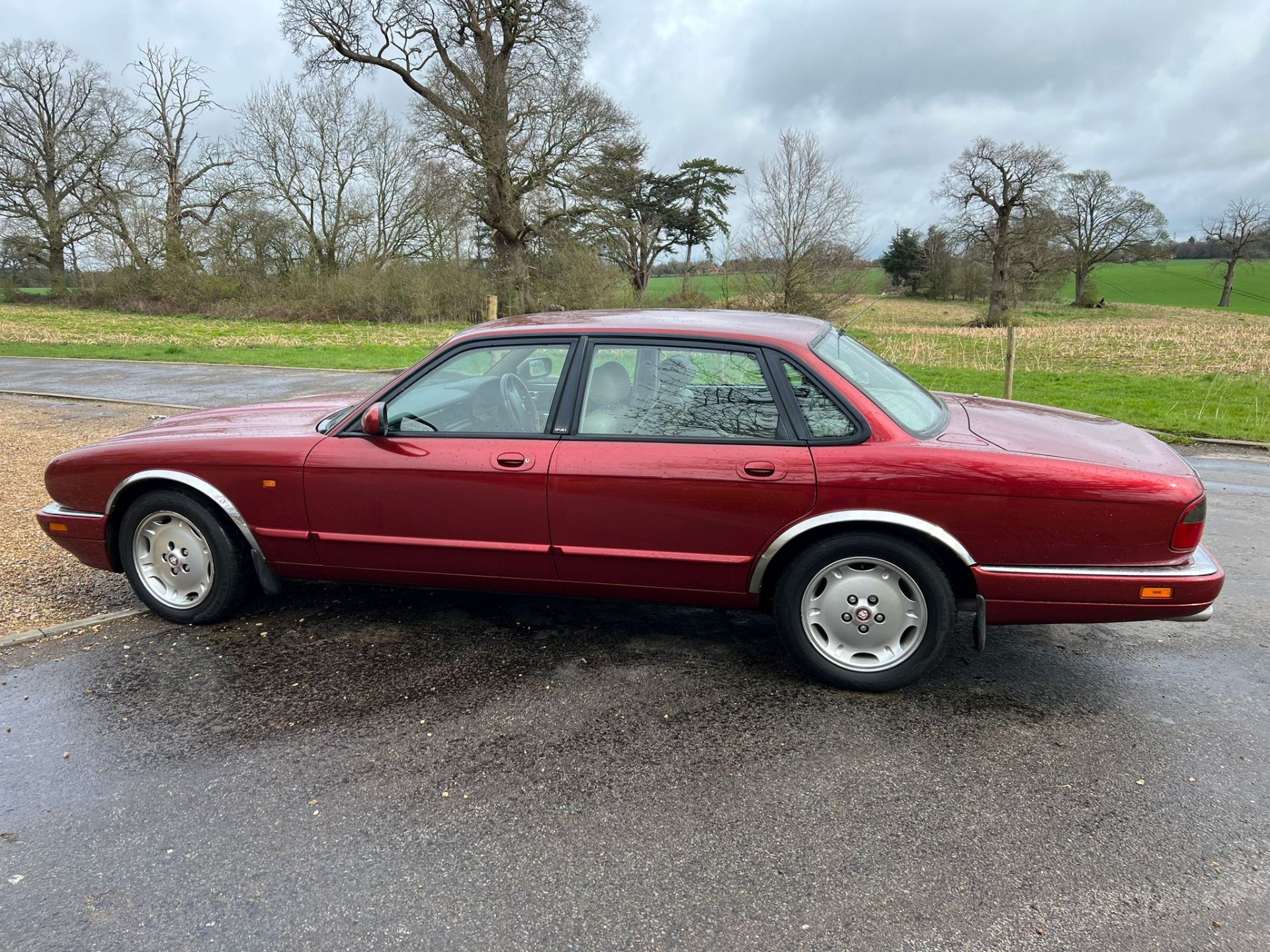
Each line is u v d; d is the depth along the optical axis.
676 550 3.42
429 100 30.77
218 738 3.10
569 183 31.70
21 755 2.98
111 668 3.68
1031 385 15.41
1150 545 3.08
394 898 2.27
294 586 4.70
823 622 3.39
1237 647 3.88
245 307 42.62
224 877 2.36
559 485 3.46
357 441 3.73
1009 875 2.34
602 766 2.91
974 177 53.66
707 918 2.19
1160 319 58.25
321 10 31.42
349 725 3.18
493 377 3.71
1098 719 3.21
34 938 2.13
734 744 3.04
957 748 3.01
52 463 4.19
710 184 58.88
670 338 3.49
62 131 46.19
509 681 3.54
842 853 2.45
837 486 3.19
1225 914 2.18
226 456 3.85
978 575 3.16
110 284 45.75
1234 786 2.76
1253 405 12.58
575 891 2.30
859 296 25.69
